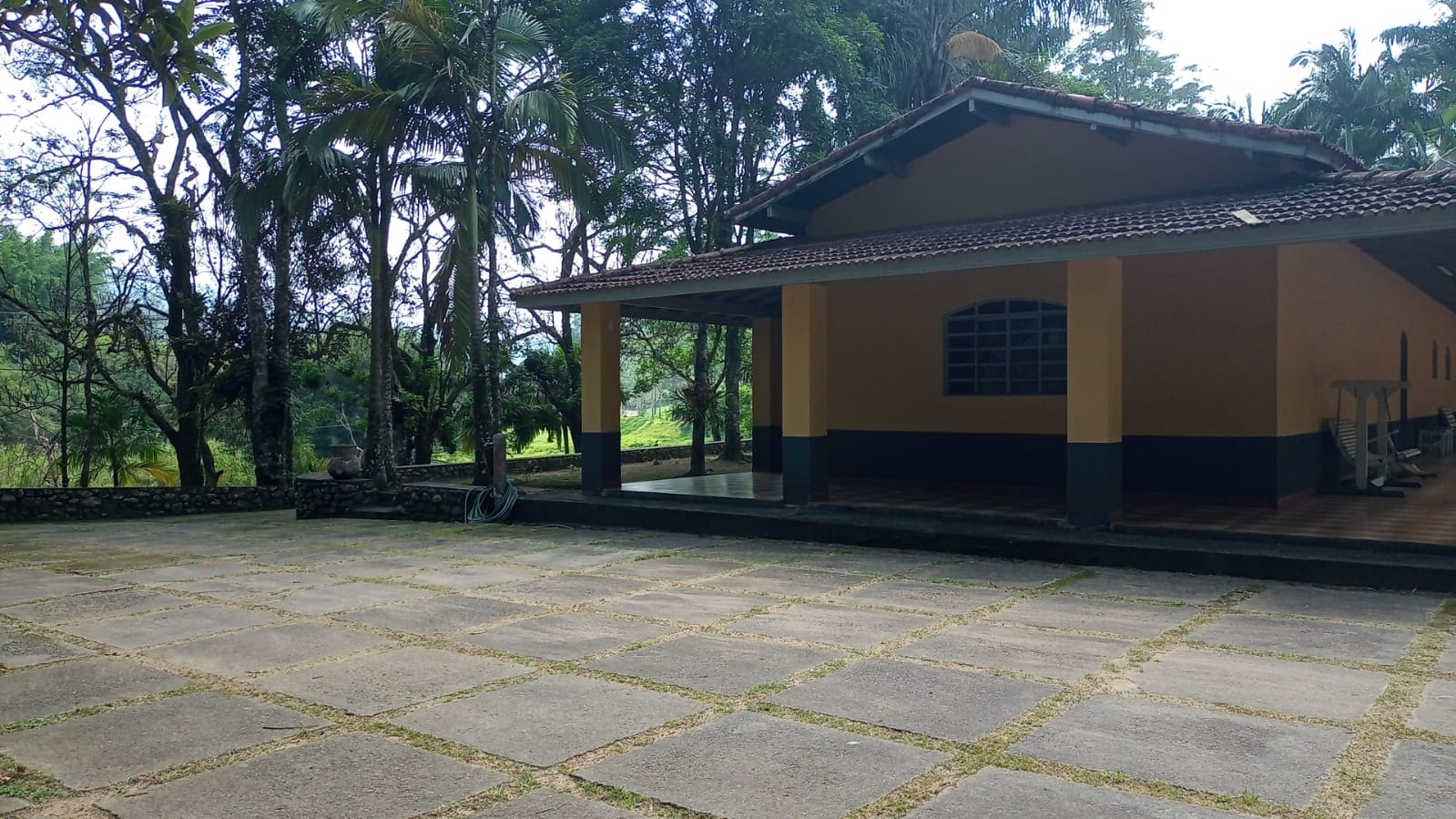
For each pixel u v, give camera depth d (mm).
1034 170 10367
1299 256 9383
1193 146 9336
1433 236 8492
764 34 14906
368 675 4621
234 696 4316
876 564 7531
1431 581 6043
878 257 8289
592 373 10977
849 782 3270
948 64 17516
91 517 14133
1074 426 7809
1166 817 2959
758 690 4305
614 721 3918
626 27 15414
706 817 3018
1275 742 3566
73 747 3691
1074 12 17531
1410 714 3846
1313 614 5582
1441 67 26812
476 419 12203
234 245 16656
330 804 3141
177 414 17750
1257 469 8977
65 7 4355
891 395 11539
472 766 3451
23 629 5734
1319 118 27625
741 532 9125
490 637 5359
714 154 15992
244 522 12797
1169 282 9484
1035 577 6887
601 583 6977
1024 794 3141
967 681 4375
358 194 13211
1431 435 14180
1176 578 6750
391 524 11578
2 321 19812
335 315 17562
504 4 12039
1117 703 4039
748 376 23719
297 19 13273
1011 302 10719
